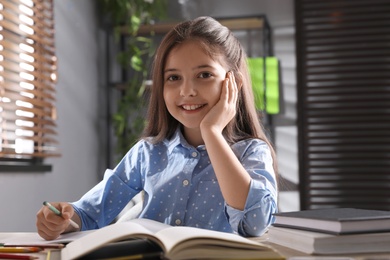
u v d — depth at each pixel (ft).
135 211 5.45
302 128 12.68
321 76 12.98
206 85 4.58
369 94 12.69
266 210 4.11
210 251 2.66
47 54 10.27
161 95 5.01
